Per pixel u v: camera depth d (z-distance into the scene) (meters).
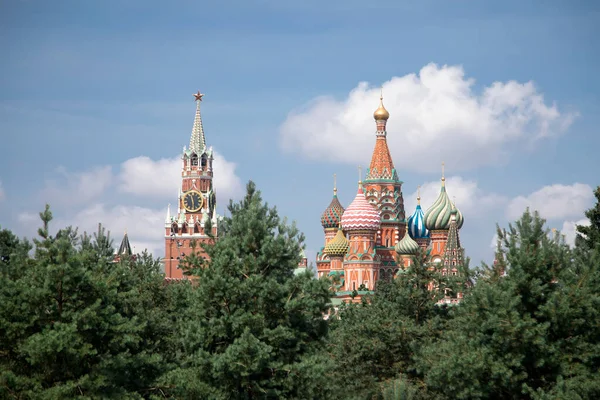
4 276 118.56
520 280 120.94
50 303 112.44
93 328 113.38
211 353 123.94
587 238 163.25
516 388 118.88
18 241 141.38
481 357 117.88
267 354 115.12
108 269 138.25
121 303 128.50
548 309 118.00
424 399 140.75
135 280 149.88
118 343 116.75
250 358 115.25
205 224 136.50
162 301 163.25
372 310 166.00
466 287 155.50
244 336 115.44
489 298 120.12
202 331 120.81
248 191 136.25
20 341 110.69
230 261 124.75
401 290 159.00
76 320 109.56
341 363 151.75
